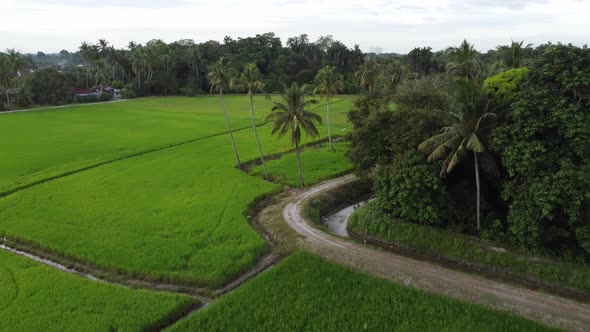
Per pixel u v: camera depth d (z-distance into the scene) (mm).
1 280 28438
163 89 178625
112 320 24172
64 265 31656
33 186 50406
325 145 75750
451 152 33812
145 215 40969
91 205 43812
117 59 178750
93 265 31406
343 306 25484
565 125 28797
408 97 41188
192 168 59000
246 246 33812
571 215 28000
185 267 30578
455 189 38531
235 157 65688
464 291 27156
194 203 44594
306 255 32062
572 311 24797
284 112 47000
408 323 23703
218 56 191250
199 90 182625
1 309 25188
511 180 33656
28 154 66688
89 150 69938
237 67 179000
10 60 128250
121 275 30062
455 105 33844
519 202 31031
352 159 47500
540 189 28938
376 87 74375
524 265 30500
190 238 35719
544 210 28516
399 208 37625
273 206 44812
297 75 184000
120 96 168000
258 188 49688
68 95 146000
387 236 37250
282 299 26266
